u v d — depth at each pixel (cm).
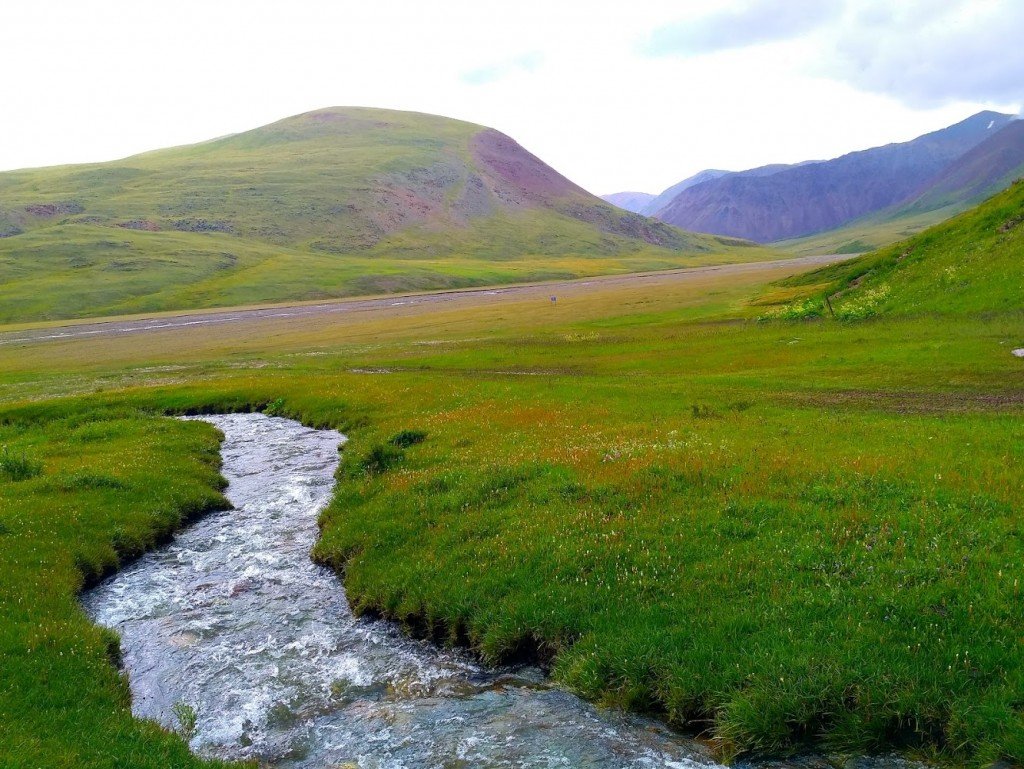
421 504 1931
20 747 937
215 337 10750
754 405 2978
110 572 1822
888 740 923
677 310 9306
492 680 1212
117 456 2898
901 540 1323
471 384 4147
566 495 1820
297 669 1289
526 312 11212
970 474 1633
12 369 8306
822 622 1112
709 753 955
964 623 1048
